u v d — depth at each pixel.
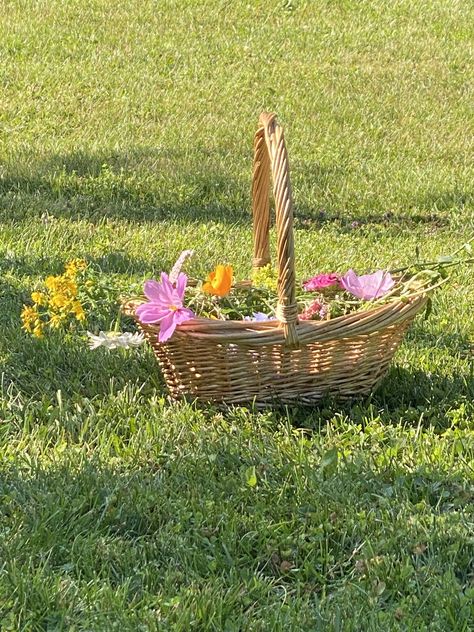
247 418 6.00
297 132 14.80
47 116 15.02
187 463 5.46
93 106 15.58
